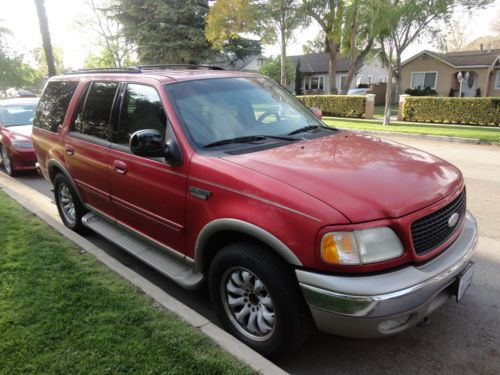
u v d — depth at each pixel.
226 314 3.12
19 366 2.65
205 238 3.07
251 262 2.76
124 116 3.97
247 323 3.01
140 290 3.53
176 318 3.11
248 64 52.25
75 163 4.70
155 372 2.57
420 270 2.56
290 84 50.47
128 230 4.09
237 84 4.04
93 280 3.69
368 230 2.44
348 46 29.16
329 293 2.43
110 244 5.11
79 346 2.82
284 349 2.78
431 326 3.33
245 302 3.01
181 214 3.28
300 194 2.59
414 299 2.44
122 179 3.89
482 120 18.53
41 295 3.45
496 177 8.03
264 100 4.05
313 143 3.52
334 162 3.03
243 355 2.72
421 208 2.64
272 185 2.70
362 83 48.38
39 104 5.81
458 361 2.95
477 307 3.58
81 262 4.07
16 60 46.12
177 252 3.48
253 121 3.74
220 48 29.88
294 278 2.65
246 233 2.75
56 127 5.14
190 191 3.15
